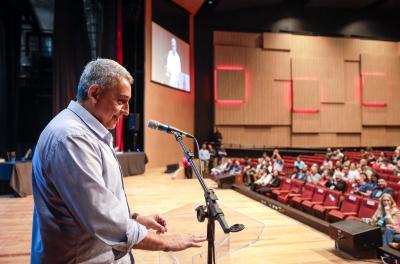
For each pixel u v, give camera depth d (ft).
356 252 12.65
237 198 24.63
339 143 53.06
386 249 12.28
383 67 54.60
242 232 6.76
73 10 34.35
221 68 50.01
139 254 11.39
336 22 54.13
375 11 55.21
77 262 3.81
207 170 42.27
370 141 53.98
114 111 4.12
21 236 13.66
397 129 55.01
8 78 36.99
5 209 18.34
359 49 54.24
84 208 3.49
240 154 49.55
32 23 41.11
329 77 52.90
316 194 22.39
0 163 22.13
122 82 4.07
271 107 51.21
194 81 49.83
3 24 35.37
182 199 22.38
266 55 51.39
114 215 3.59
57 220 3.79
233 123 49.88
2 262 11.01
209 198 5.00
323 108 52.70
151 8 39.52
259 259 12.55
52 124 3.86
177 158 45.24
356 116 53.62
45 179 3.71
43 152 3.71
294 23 52.80
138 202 21.42
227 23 51.29
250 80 50.78
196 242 4.22
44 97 41.98
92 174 3.59
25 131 41.37
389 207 16.02
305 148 51.85
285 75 51.78
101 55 36.86
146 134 39.04
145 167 38.55
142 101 40.27
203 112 50.03
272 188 27.63
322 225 16.07
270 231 16.17
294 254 13.10
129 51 43.06
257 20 51.98
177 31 45.29
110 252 4.00
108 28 36.96
